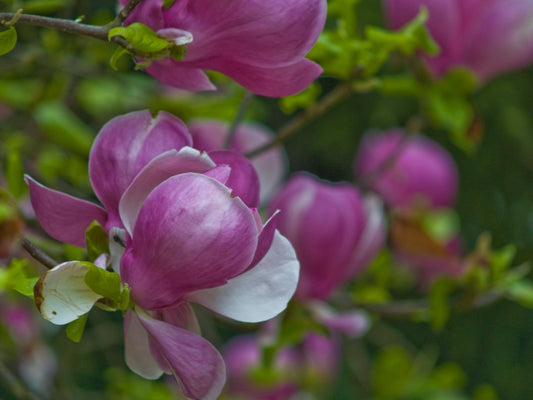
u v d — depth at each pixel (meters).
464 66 1.04
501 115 3.26
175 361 0.75
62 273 0.73
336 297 1.12
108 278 0.74
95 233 0.76
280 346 1.06
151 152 0.76
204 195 0.73
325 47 0.95
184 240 0.73
